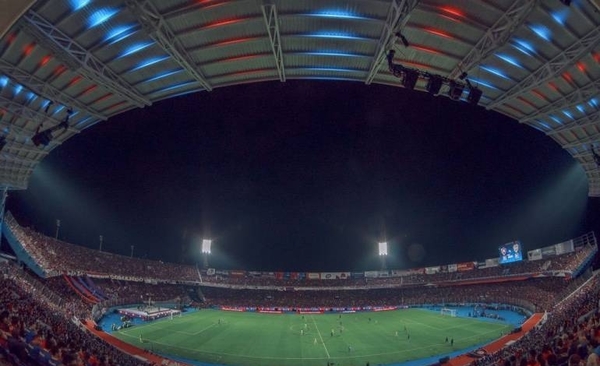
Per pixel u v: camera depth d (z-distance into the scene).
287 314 72.06
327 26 17.31
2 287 28.05
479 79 21.16
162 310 60.69
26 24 15.02
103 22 15.98
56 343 14.80
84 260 67.56
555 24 16.36
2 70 18.06
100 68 18.47
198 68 19.48
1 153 28.28
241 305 81.06
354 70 20.78
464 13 16.34
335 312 75.50
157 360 30.80
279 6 16.06
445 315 62.97
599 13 15.07
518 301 60.84
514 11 15.45
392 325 53.53
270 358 34.44
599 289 30.91
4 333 10.79
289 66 20.33
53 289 49.75
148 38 17.39
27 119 23.20
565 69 18.08
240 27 17.17
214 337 43.31
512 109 24.45
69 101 21.27
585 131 26.22
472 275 82.69
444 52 18.98
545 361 11.52
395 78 21.47
